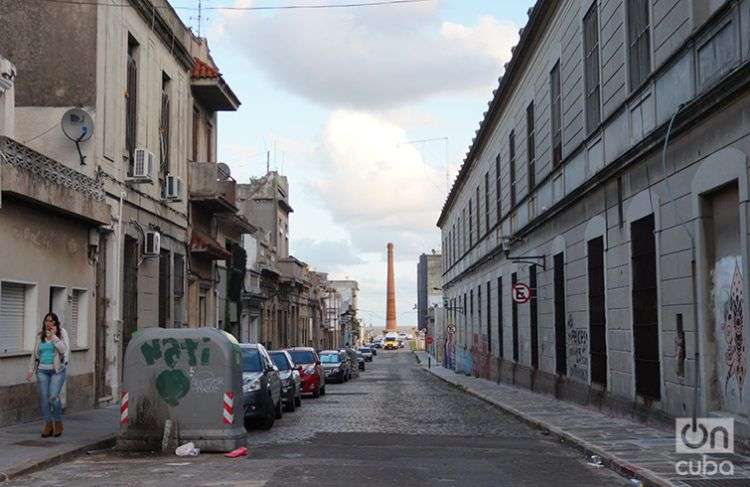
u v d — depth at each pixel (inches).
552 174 944.3
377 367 2987.2
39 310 633.0
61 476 420.5
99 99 756.6
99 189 746.8
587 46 786.2
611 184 704.4
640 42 625.0
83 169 734.5
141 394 510.9
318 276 3198.8
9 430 570.3
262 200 2127.2
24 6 756.6
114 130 795.4
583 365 821.9
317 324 2920.8
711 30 478.3
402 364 3380.9
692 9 506.9
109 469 443.8
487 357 1581.0
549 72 960.3
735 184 469.4
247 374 687.1
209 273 1208.2
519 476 426.6
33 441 520.7
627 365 669.9
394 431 670.5
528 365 1133.7
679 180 543.5
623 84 660.1
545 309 1006.4
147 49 903.7
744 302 446.9
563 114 886.4
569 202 842.8
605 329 733.9
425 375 2198.6
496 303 1448.1
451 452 526.0
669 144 555.5
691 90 511.2
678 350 548.7
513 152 1248.2
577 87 818.8
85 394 726.5
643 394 634.8
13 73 632.4
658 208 583.5
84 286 725.9
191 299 1112.8
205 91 1123.9
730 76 433.7
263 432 660.1
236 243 1406.3
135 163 835.4
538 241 1045.8
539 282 1037.2
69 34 754.8
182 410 507.8
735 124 455.5
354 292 5964.6
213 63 1226.6
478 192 1706.4
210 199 1089.4
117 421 643.5
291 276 2084.2
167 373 510.6
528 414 779.4
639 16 627.2
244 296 1514.5
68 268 690.8
